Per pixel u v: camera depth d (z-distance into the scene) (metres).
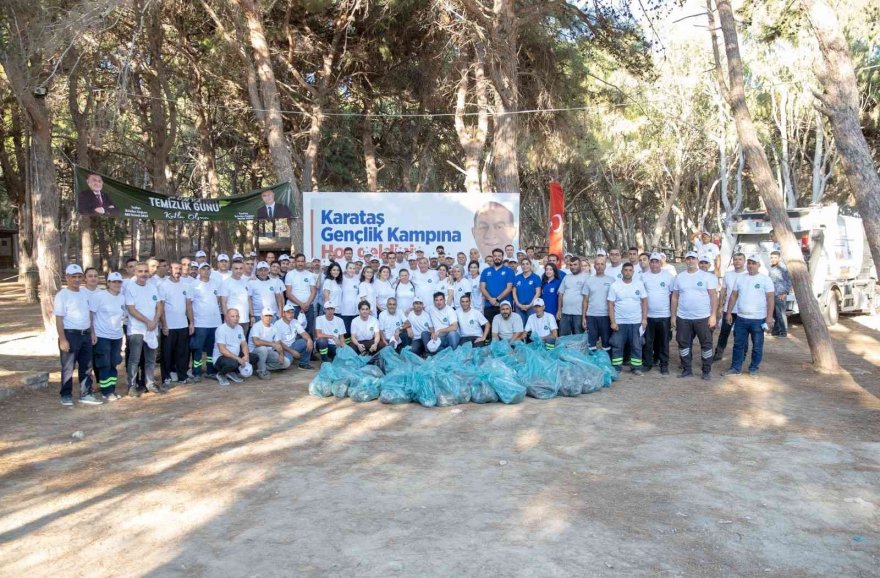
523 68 21.55
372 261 13.56
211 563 4.85
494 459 7.13
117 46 20.77
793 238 12.06
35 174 15.88
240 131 29.09
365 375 10.23
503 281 13.34
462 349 10.78
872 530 5.37
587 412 9.06
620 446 7.56
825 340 11.82
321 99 23.20
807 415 8.88
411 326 12.45
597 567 4.71
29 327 18.80
